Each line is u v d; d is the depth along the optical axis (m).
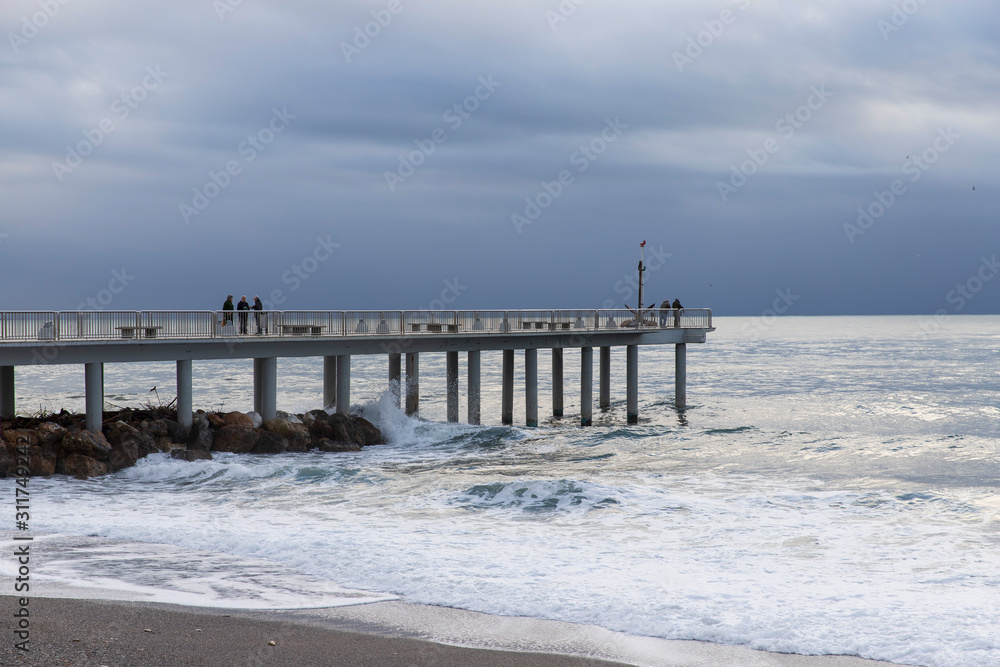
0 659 9.89
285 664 10.16
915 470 27.06
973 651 10.77
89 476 24.48
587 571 14.40
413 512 19.81
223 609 12.24
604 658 10.63
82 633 10.95
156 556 15.45
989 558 15.77
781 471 26.78
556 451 31.83
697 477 25.39
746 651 10.93
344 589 13.44
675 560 15.35
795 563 15.24
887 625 11.66
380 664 10.27
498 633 11.45
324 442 31.05
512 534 17.45
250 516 19.39
